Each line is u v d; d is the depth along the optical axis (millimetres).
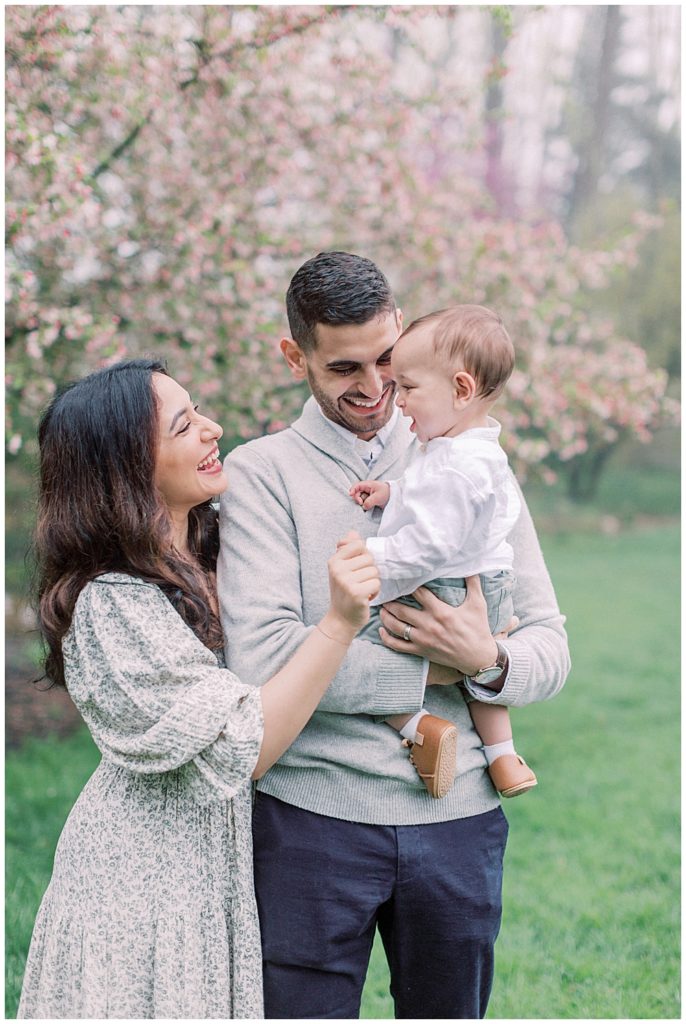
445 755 1668
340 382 1715
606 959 3084
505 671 1728
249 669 1645
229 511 1790
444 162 7039
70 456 1711
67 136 3617
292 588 1717
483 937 1758
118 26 3650
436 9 3816
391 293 1716
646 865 3787
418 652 1686
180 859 1643
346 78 4441
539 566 1936
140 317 4457
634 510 13688
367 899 1682
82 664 1664
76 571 1712
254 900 1685
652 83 14438
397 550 1654
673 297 13062
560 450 5254
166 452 1705
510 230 5000
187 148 4340
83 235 4184
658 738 5316
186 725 1535
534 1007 2795
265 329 4000
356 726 1710
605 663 6789
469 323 1740
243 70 4062
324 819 1696
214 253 4184
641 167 15922
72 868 1670
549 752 5086
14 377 3895
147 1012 1612
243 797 1690
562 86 12906
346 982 1714
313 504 1771
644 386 5246
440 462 1727
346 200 4828
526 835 4066
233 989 1650
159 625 1638
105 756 1702
